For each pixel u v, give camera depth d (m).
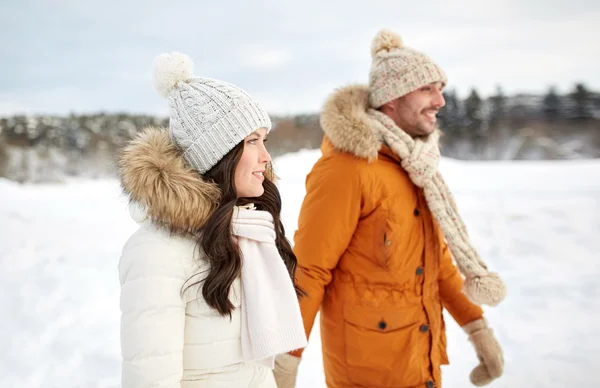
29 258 5.45
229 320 1.24
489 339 2.17
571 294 4.01
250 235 1.31
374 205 1.90
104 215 8.24
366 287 1.92
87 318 3.79
